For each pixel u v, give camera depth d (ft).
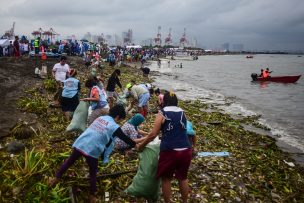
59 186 21.04
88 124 30.99
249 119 59.00
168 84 112.27
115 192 22.27
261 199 24.70
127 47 319.27
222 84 127.44
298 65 374.43
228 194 24.68
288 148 42.50
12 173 21.89
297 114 67.36
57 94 42.50
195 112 58.70
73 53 150.41
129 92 44.47
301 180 29.94
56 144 29.30
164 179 19.65
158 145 21.21
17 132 30.07
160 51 417.90
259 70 240.94
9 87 53.01
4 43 103.76
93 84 32.27
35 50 110.83
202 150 34.63
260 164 32.37
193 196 23.52
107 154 20.57
